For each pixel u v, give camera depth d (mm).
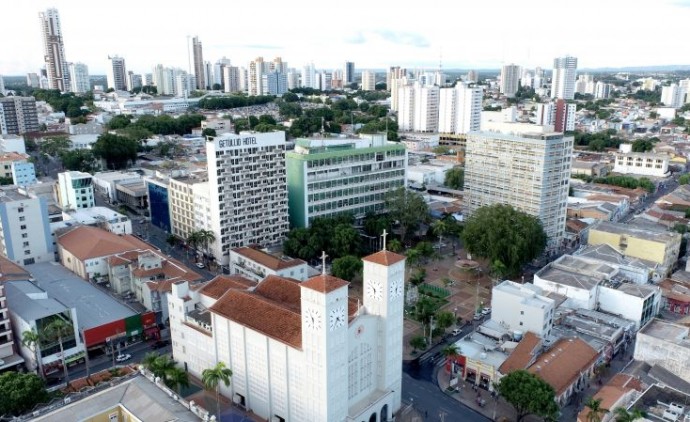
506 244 197000
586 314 166750
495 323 159500
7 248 196000
